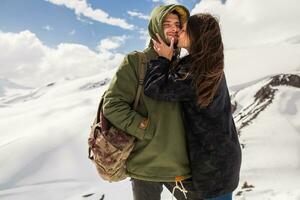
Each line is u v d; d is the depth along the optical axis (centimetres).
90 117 14725
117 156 271
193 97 261
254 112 5166
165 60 267
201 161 270
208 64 255
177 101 269
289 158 3800
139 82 270
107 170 276
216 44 257
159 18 264
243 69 16450
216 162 268
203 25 256
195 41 259
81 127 13425
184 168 279
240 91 6044
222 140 268
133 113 268
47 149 11481
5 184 9719
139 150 279
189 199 291
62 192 8831
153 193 294
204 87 256
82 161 10700
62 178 9656
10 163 10619
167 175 277
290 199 764
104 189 7738
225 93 272
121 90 271
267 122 4725
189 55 266
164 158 274
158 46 273
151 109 271
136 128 267
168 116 272
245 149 4188
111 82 274
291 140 4228
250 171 3556
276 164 3659
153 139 272
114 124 272
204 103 259
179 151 276
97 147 272
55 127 13338
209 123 266
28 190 9288
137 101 272
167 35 267
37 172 10225
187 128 273
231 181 274
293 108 4956
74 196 8500
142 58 274
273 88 5494
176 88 259
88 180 9350
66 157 10919
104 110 271
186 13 269
